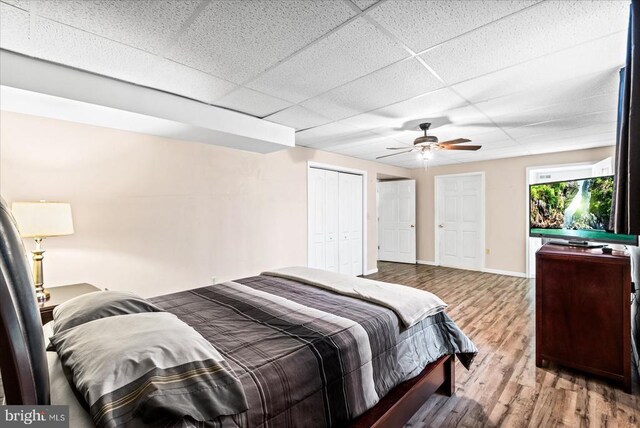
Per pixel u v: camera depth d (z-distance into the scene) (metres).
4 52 1.83
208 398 0.90
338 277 2.41
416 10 1.46
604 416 1.79
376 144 4.39
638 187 1.30
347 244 5.46
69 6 1.41
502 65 2.02
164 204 3.11
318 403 1.20
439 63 1.99
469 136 3.91
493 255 5.81
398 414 1.53
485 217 5.90
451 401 1.98
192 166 3.34
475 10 1.46
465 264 6.22
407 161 5.95
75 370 0.93
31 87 1.91
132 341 0.99
